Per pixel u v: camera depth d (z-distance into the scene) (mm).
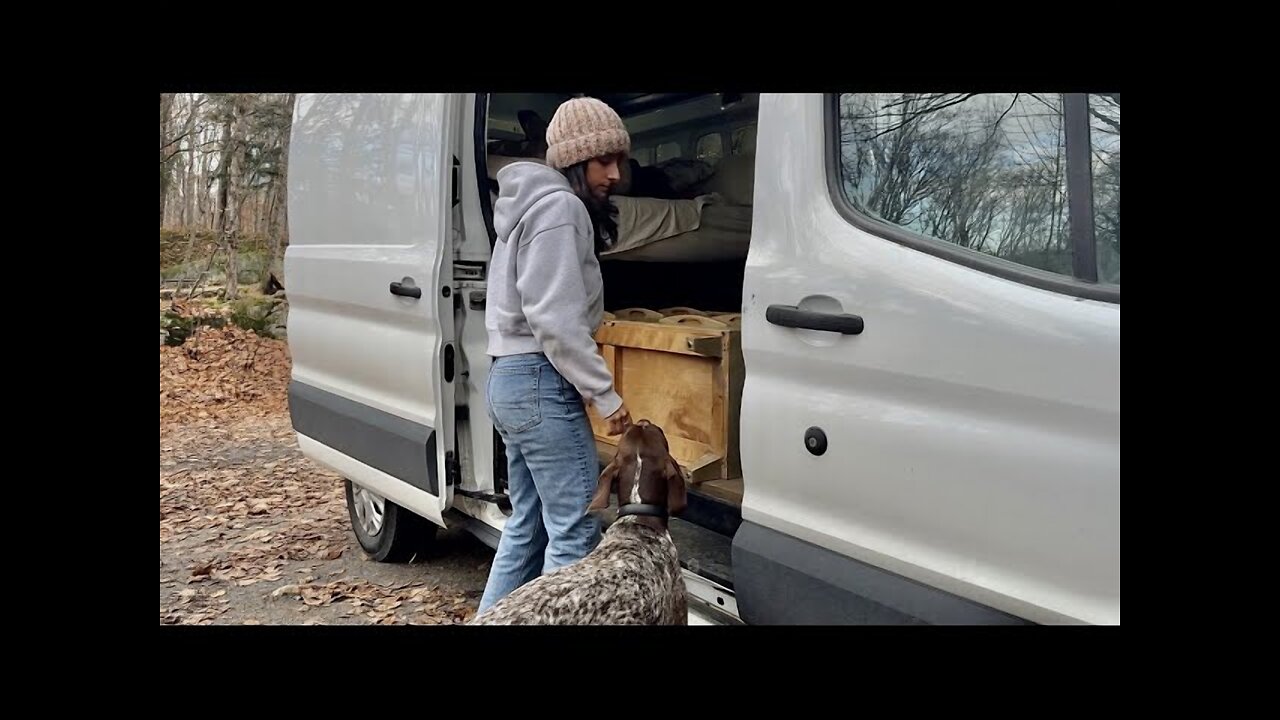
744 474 2242
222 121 10180
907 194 1883
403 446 3479
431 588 4090
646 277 4516
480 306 3459
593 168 2512
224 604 3934
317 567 4406
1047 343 1583
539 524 2811
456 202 3404
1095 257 1582
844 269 1938
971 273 1726
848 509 1978
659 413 3262
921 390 1798
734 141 4820
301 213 4383
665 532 2352
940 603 1779
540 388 2525
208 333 9633
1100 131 1583
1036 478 1612
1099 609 1553
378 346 3682
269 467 6664
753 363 2193
